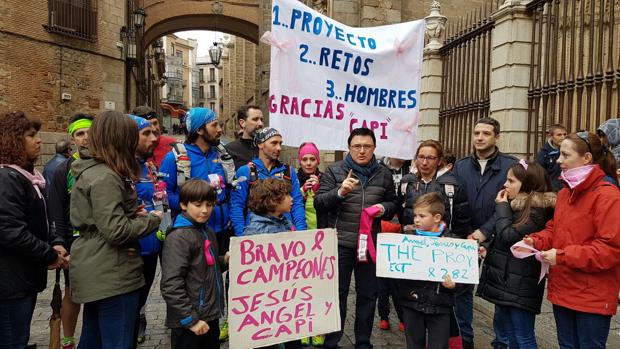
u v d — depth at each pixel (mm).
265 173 4070
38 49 13297
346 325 4922
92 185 2783
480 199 4227
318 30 4527
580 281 3055
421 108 9492
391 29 4875
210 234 3223
